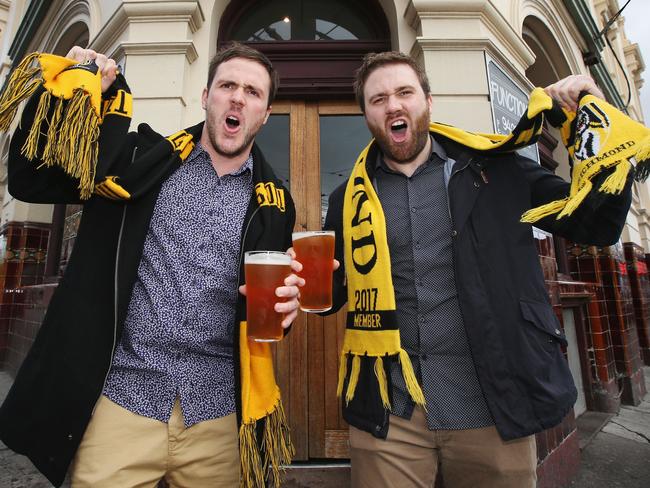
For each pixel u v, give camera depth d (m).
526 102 2.55
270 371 1.08
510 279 1.00
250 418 0.96
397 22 2.34
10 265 4.67
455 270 1.03
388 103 1.17
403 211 1.20
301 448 2.08
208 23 2.28
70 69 0.86
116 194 0.96
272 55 2.48
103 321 0.93
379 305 1.07
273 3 2.68
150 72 2.07
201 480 0.99
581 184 0.89
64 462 0.85
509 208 1.07
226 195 1.14
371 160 1.32
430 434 1.03
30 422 0.87
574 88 0.99
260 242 1.08
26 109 0.85
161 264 1.03
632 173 0.85
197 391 0.99
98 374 0.89
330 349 2.18
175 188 1.10
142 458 0.91
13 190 0.91
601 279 4.18
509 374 0.94
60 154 0.81
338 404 2.13
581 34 4.12
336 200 1.44
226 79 1.15
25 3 5.88
